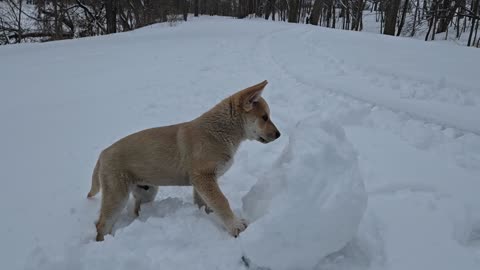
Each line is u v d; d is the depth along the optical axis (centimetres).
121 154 87
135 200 94
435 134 131
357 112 155
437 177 99
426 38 788
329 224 62
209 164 83
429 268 65
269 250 62
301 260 63
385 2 946
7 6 803
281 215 62
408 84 207
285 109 173
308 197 63
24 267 68
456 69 254
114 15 805
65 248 73
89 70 269
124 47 409
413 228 76
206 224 81
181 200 96
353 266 65
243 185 104
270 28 680
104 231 84
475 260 67
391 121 147
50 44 461
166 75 248
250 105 89
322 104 173
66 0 778
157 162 86
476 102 174
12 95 197
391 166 107
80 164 115
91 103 182
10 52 379
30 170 110
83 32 795
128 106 177
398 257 68
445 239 72
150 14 955
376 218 80
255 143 136
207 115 88
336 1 1213
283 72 251
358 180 67
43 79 238
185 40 474
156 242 74
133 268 67
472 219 79
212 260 68
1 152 122
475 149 120
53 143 131
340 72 248
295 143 72
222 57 326
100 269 67
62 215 89
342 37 503
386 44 418
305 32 586
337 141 70
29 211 89
